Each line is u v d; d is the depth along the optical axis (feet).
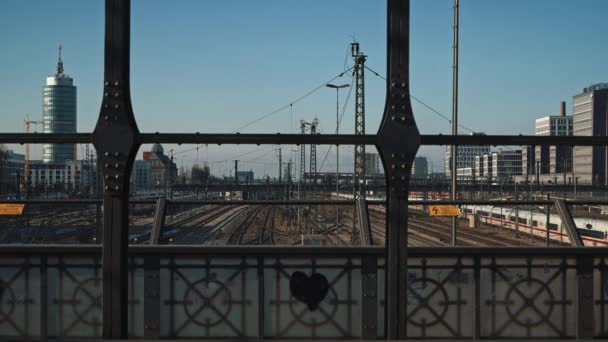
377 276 16.87
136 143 14.64
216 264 16.96
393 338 14.82
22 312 16.78
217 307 16.92
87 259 16.85
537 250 17.16
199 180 286.25
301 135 14.76
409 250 17.03
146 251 16.83
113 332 14.52
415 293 17.11
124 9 14.47
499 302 17.21
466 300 17.16
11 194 160.45
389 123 14.80
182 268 16.97
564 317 17.28
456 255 17.13
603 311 17.29
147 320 16.89
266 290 16.90
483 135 14.98
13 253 16.78
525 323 17.24
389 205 14.88
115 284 14.48
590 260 17.31
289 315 16.88
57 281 16.85
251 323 16.90
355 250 16.80
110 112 14.44
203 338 16.92
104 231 14.48
